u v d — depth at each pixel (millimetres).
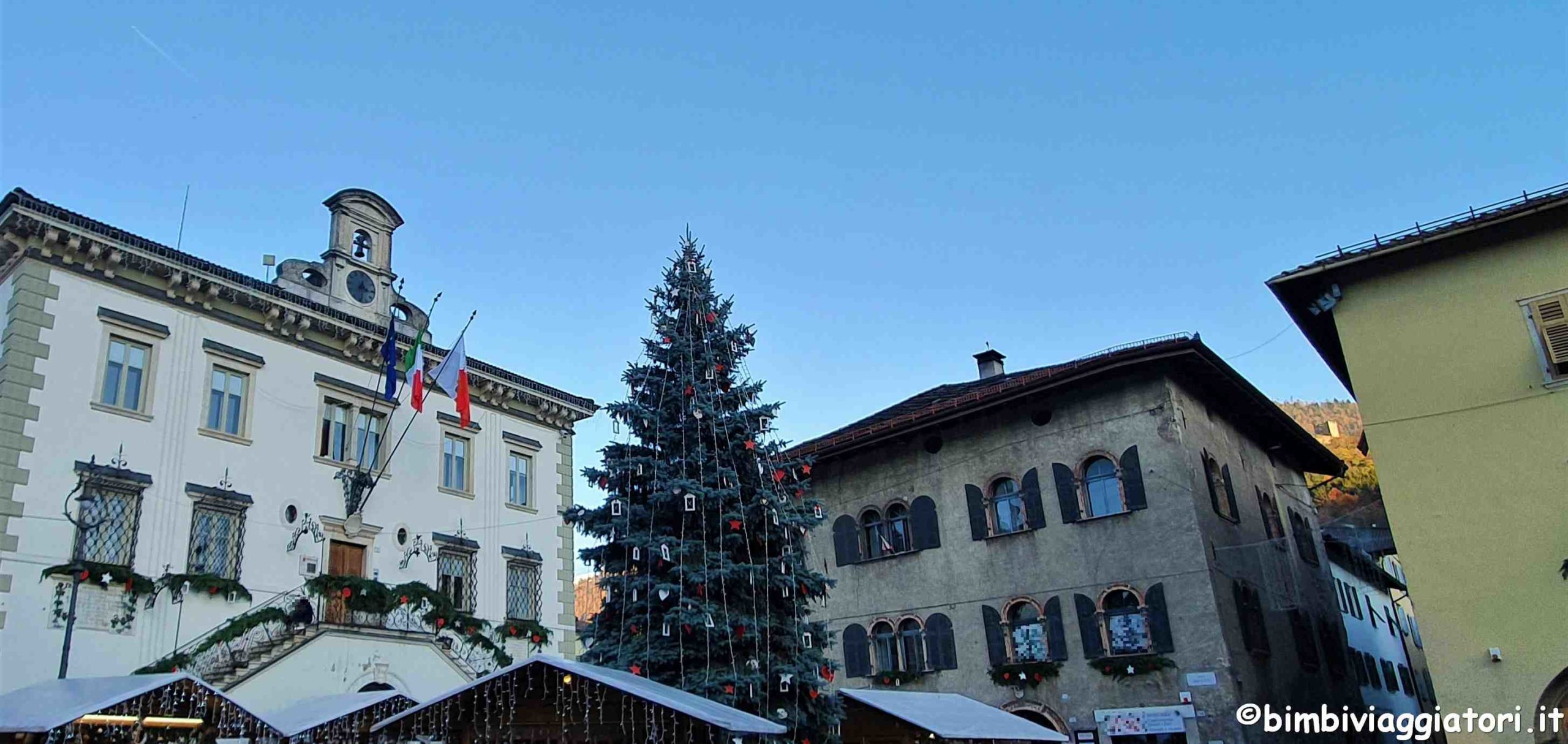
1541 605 16109
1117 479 25828
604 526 18109
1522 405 17062
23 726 12984
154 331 22688
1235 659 23406
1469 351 17719
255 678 21297
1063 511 26391
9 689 18750
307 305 25672
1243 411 30219
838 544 30859
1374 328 18641
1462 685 16375
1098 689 24641
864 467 31062
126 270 22500
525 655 28891
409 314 29688
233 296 24266
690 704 12703
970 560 27797
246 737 18250
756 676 16672
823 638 18484
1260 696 24047
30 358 20484
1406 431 17875
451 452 29109
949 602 27875
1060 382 26703
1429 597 16984
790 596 18188
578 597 47094
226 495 23000
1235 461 28828
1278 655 26125
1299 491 34625
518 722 13805
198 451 22891
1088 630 25141
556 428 32938
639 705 13469
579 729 13578
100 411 21375
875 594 29516
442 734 14156
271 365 25000
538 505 31359
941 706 18688
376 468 26688
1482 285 17922
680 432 18688
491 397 30656
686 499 17469
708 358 18969
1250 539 27562
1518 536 16547
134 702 14867
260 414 24375
